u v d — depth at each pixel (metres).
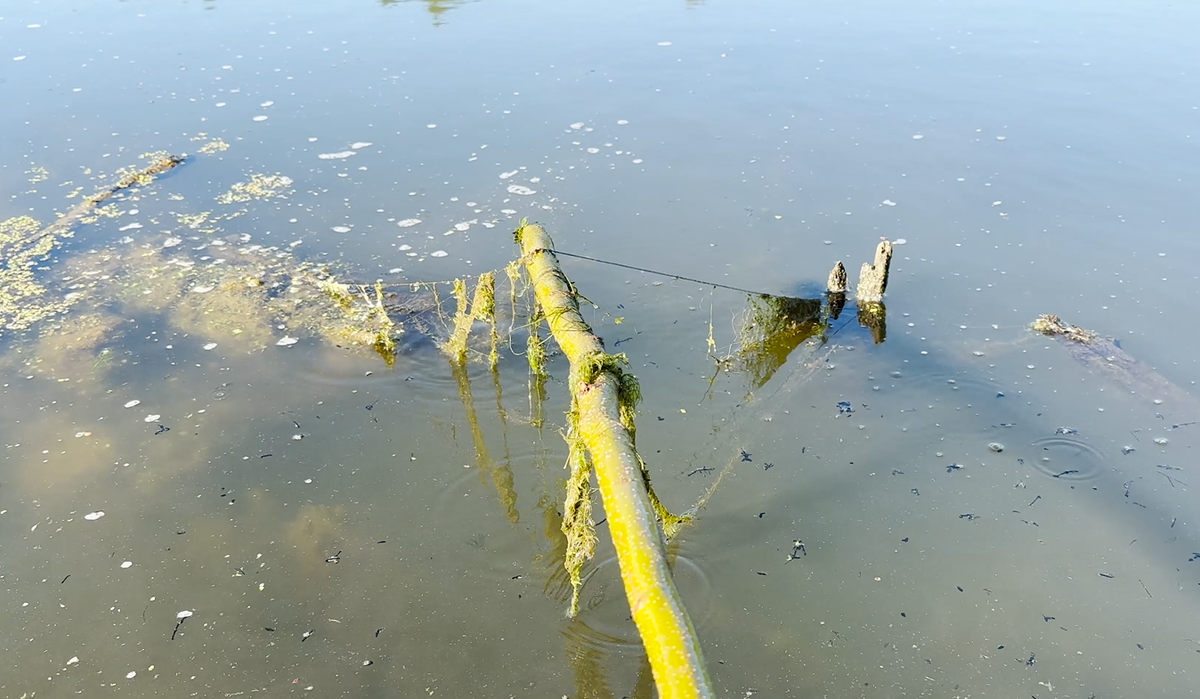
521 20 15.72
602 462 3.83
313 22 15.55
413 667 4.32
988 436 5.95
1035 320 7.16
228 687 4.22
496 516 5.33
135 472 5.62
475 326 7.29
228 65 13.30
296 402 6.36
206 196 9.33
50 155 10.17
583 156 10.38
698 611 4.64
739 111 11.65
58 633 4.51
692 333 7.16
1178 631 4.52
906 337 7.09
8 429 5.98
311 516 5.29
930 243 8.44
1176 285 7.60
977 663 4.35
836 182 9.70
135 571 4.89
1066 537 5.11
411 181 9.73
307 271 7.95
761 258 8.22
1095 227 8.59
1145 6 16.06
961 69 13.00
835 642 4.46
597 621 4.59
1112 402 6.23
